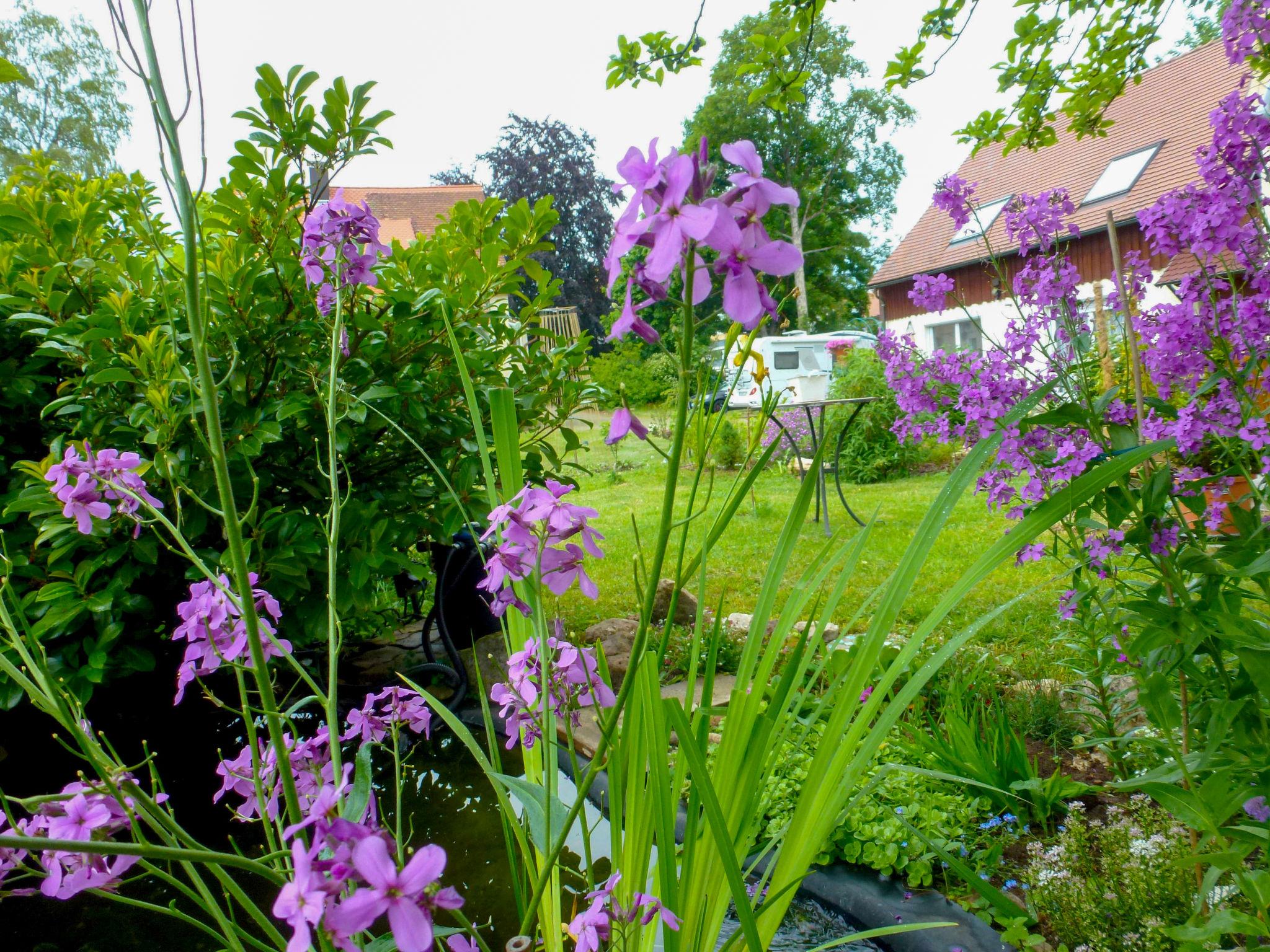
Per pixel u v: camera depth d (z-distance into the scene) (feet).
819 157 84.69
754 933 2.99
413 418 9.32
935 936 5.76
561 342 10.54
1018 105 8.65
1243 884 3.67
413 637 13.07
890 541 18.30
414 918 1.82
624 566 16.98
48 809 2.70
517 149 105.50
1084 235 37.91
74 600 7.63
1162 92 41.32
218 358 8.02
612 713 3.09
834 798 3.69
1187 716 4.89
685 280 2.51
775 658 4.01
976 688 9.13
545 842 3.27
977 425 5.75
